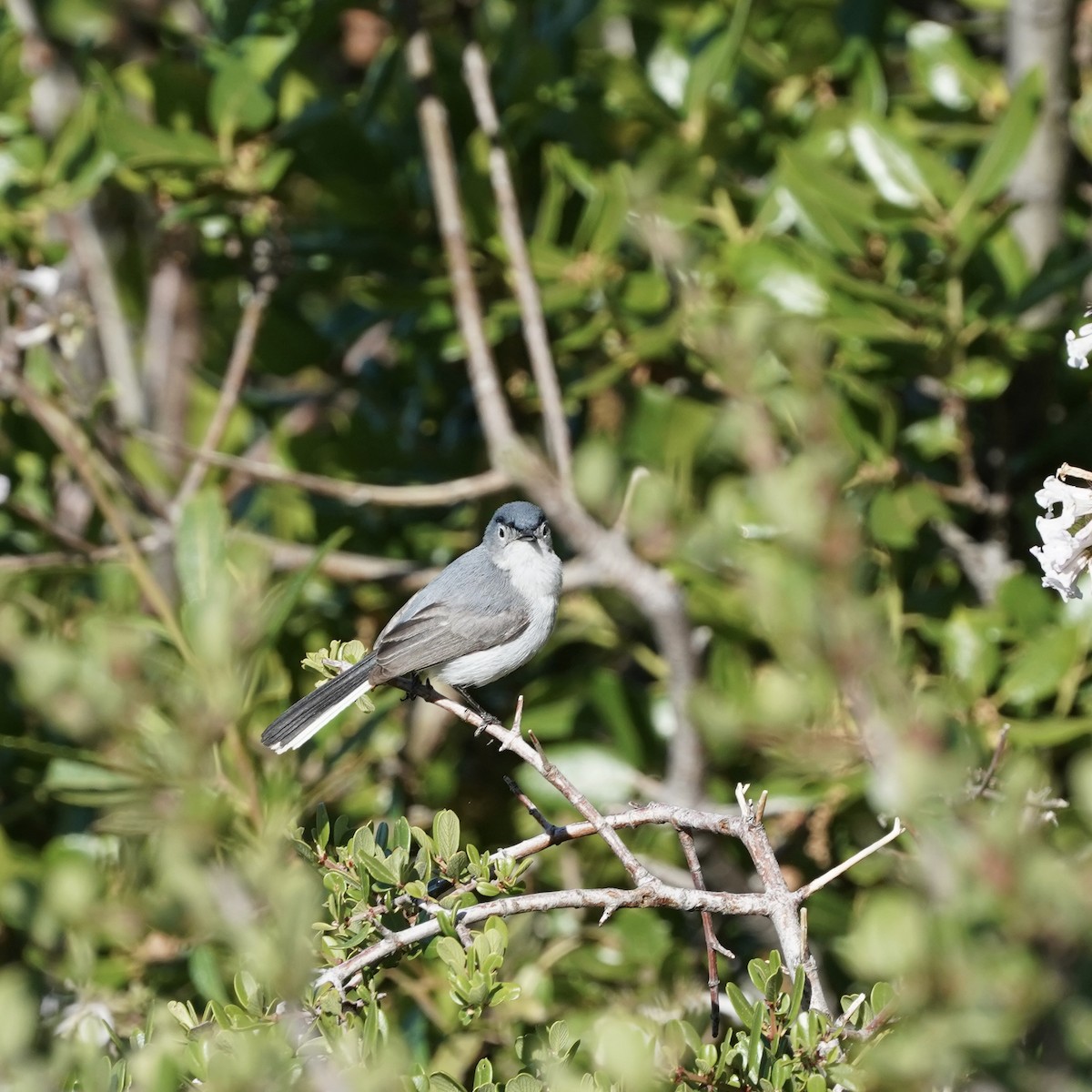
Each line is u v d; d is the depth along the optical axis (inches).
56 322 470.0
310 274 541.0
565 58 538.6
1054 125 462.3
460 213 481.4
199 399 592.7
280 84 509.4
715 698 364.2
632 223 480.4
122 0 626.5
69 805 476.4
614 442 491.2
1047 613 419.2
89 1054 267.9
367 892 272.8
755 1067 247.6
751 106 517.7
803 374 361.4
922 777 250.5
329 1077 242.8
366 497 475.2
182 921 345.1
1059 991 217.3
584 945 426.0
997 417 463.5
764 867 278.4
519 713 293.6
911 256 458.3
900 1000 240.5
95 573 493.0
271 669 445.7
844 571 289.1
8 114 522.9
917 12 581.0
